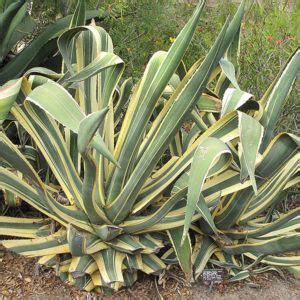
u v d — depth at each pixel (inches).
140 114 75.9
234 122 75.8
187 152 81.3
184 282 83.7
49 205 76.2
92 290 80.6
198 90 73.2
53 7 120.0
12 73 104.8
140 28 125.6
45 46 105.1
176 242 80.8
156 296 81.3
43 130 78.0
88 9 125.2
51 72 80.5
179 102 73.9
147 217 78.7
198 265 83.7
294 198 107.0
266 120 80.5
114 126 92.9
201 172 64.9
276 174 84.0
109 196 80.1
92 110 84.0
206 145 66.9
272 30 118.8
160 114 79.4
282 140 79.0
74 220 79.8
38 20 121.0
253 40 117.3
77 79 73.5
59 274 80.3
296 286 88.0
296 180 86.4
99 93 84.1
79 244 73.4
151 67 77.2
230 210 84.3
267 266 87.4
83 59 84.5
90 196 74.5
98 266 77.9
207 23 134.1
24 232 84.7
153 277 84.5
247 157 65.4
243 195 82.7
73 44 88.0
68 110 67.0
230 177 82.4
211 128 78.0
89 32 84.2
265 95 85.3
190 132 97.3
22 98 76.0
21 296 79.4
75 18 87.7
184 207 83.7
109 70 81.0
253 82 113.8
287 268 90.3
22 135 93.9
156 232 86.3
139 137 76.7
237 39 90.4
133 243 79.4
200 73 71.9
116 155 78.7
